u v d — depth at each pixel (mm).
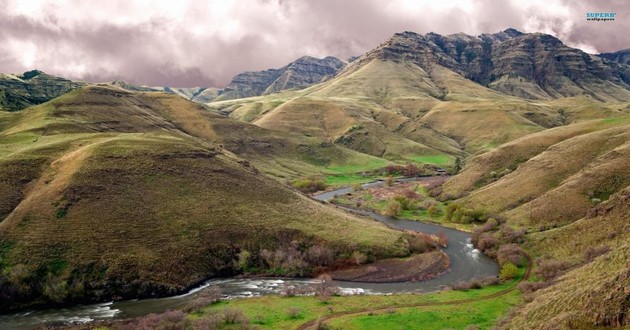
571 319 48906
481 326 67625
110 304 85938
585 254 87875
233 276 102188
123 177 118812
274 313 77750
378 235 118438
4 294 83750
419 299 83938
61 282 87000
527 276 92000
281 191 140250
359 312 77375
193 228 108250
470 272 101688
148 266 94312
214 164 139625
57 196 107500
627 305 45031
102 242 97375
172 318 74000
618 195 102562
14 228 97938
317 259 106438
